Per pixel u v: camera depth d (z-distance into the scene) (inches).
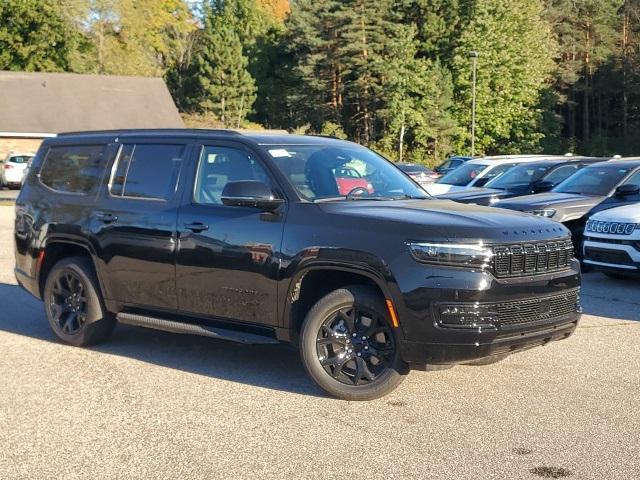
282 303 226.8
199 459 180.1
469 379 243.6
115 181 276.2
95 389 235.1
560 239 225.9
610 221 414.3
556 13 2684.5
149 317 264.1
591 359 268.5
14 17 2106.3
